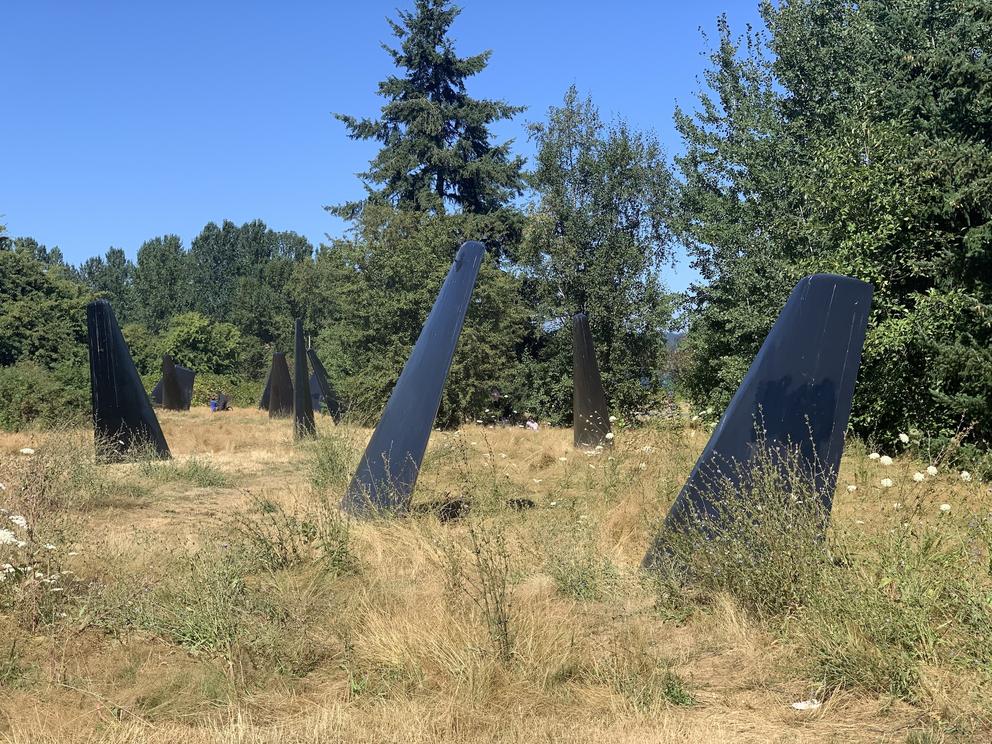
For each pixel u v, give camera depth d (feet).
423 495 30.83
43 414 80.12
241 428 77.87
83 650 14.76
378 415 90.53
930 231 45.60
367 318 112.06
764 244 72.69
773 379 20.17
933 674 13.05
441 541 21.89
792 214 71.67
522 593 17.52
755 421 19.93
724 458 19.80
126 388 45.93
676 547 18.76
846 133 52.44
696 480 19.74
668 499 26.37
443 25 141.79
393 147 143.64
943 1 60.49
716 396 71.61
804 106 76.23
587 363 50.93
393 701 12.92
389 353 106.52
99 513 29.07
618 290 118.32
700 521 18.92
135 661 14.33
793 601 15.93
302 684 13.82
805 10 76.54
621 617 16.81
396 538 22.76
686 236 87.86
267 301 259.80
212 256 327.67
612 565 19.81
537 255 121.70
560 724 12.14
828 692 13.21
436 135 139.95
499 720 12.28
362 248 113.91
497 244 136.46
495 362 107.55
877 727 12.06
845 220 49.03
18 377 84.79
